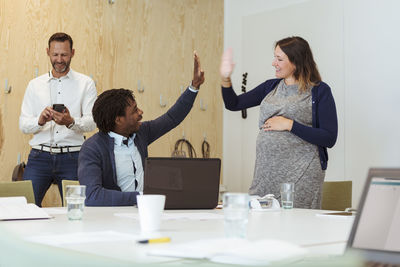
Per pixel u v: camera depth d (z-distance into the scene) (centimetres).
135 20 508
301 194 273
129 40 503
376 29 481
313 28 523
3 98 420
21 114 393
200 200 205
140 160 259
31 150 392
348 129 496
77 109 394
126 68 500
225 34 595
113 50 490
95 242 112
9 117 423
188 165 204
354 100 493
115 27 492
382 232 96
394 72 470
